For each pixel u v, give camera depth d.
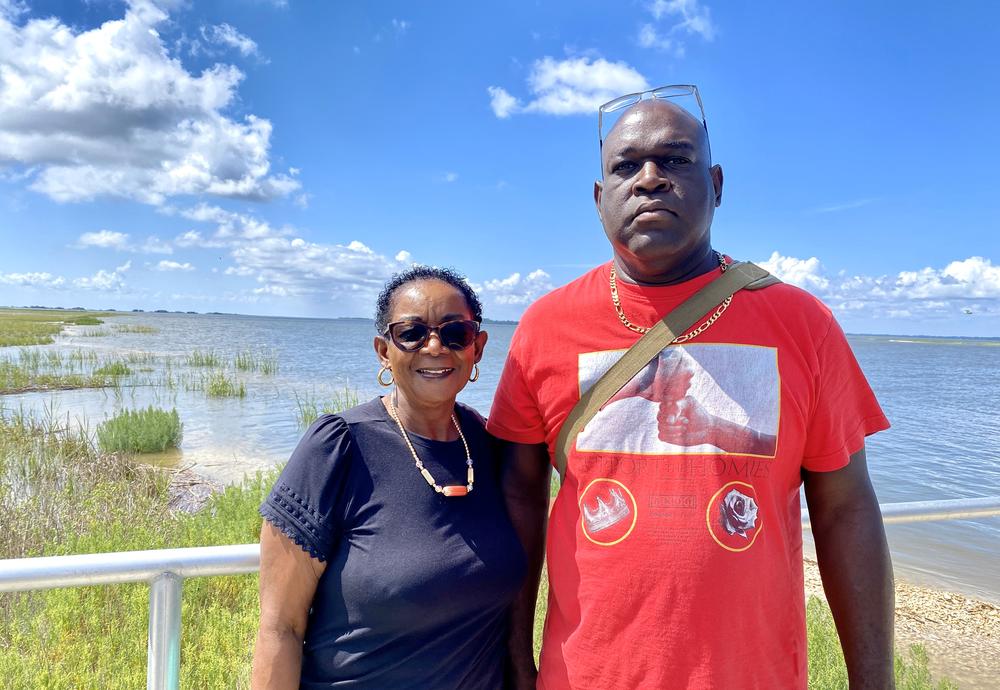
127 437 11.22
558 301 1.83
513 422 1.90
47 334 49.69
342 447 1.72
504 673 1.89
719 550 1.50
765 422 1.57
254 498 6.21
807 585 5.52
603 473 1.63
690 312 1.65
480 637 1.75
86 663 2.98
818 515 1.71
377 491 1.71
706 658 1.48
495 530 1.80
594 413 1.67
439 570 1.64
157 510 6.57
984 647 4.64
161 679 1.69
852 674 1.63
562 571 1.69
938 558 6.52
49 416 13.48
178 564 1.69
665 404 1.61
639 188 1.60
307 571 1.65
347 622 1.65
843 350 1.67
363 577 1.63
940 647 4.64
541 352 1.80
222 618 3.49
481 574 1.70
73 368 24.17
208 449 11.88
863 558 1.63
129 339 50.91
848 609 1.63
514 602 1.95
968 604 5.41
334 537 1.68
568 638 1.65
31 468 8.12
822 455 1.66
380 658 1.64
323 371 30.80
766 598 1.54
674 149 1.60
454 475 1.80
